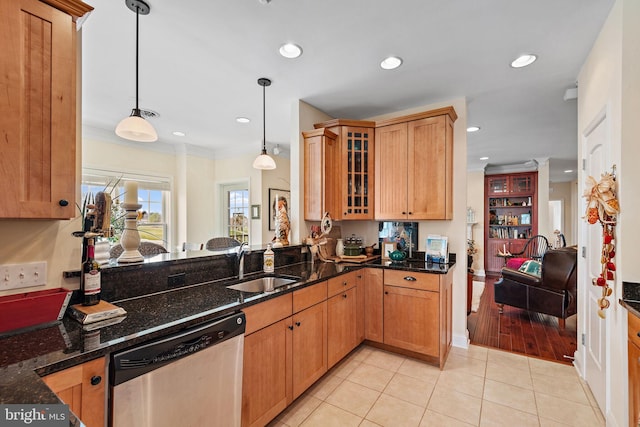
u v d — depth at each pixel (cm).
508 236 698
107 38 200
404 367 255
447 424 185
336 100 306
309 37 199
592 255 216
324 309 227
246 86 275
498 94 289
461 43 205
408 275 266
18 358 93
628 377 152
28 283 129
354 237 353
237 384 149
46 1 114
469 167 682
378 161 311
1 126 103
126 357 106
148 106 327
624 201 161
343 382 232
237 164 529
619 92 164
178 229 505
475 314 408
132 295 162
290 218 313
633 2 159
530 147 499
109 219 147
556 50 213
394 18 180
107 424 104
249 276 230
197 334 129
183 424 125
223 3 166
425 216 287
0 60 103
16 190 107
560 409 199
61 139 117
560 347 298
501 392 219
